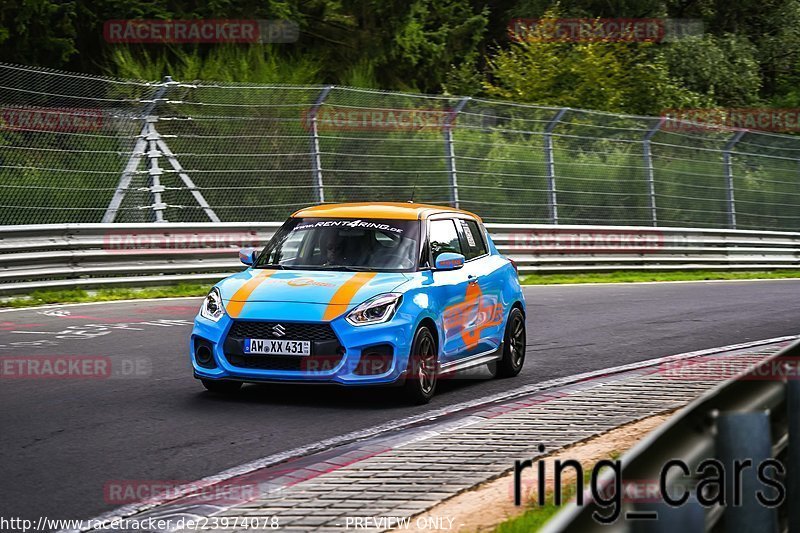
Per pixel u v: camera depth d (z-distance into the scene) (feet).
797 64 247.70
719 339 76.23
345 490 33.47
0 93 97.91
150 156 104.37
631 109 191.72
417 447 40.29
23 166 96.78
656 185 156.25
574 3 218.59
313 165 118.32
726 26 253.24
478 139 135.54
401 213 56.54
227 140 113.09
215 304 50.67
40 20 133.59
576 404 49.98
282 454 39.83
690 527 13.25
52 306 83.56
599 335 77.71
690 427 13.79
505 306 60.03
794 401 16.10
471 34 191.01
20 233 85.87
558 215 144.05
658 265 142.31
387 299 49.80
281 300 49.70
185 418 45.98
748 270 154.92
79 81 101.45
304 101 118.62
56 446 40.34
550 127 141.69
